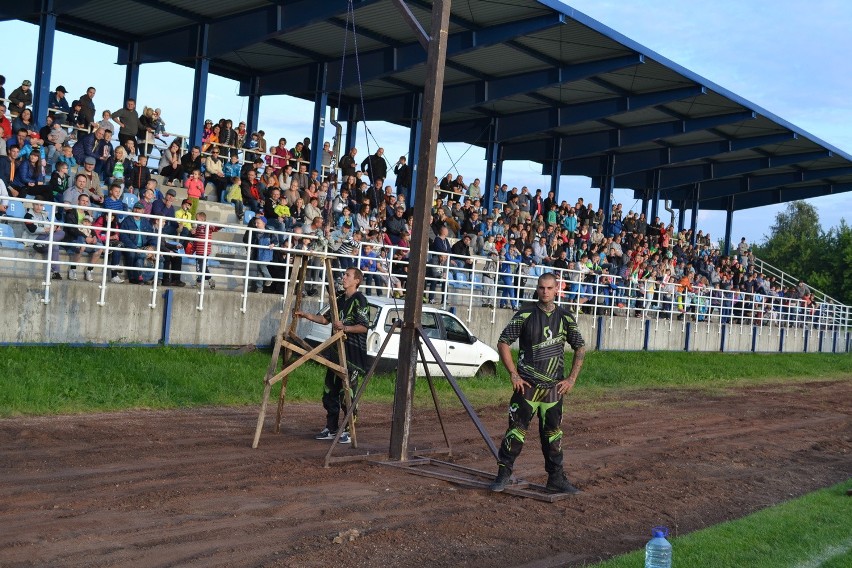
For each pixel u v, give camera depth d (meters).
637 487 9.86
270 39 25.42
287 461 9.77
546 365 8.95
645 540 7.66
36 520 6.81
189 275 18.55
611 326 28.36
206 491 8.10
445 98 29.42
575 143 35.66
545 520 8.09
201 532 6.82
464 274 24.38
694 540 7.28
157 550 6.32
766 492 10.20
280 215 20.48
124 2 22.62
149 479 8.39
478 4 22.20
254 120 28.66
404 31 24.67
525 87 27.95
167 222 18.00
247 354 17.17
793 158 39.09
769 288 46.22
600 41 24.81
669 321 31.59
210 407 13.50
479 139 33.59
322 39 25.34
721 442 13.75
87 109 22.12
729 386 24.83
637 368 25.59
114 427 11.09
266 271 19.12
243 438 11.07
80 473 8.45
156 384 14.07
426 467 10.08
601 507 8.77
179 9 23.33
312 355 10.79
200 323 16.80
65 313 14.84
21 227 16.45
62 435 10.29
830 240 73.12
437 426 13.40
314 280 19.84
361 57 26.45
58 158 19.41
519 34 23.16
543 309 9.00
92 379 13.51
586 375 22.83
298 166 26.14
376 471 9.64
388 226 23.88
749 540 7.43
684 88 29.20
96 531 6.65
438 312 18.53
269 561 6.27
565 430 13.84
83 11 23.41
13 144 19.23
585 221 34.84
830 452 13.63
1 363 13.25
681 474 10.84
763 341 38.66
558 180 36.00
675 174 41.59
